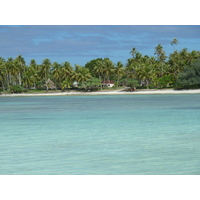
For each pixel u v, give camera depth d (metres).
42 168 22.89
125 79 173.75
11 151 28.38
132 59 198.38
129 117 57.06
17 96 174.62
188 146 29.61
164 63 193.50
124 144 31.09
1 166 23.42
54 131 40.59
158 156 25.80
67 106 89.88
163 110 70.81
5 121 53.16
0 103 110.00
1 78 172.00
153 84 166.00
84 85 172.12
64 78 176.62
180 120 50.91
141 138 34.47
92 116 60.12
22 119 56.25
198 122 47.88
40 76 184.00
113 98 135.00
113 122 49.59
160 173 21.41
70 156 26.19
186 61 174.12
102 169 22.45
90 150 28.41
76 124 47.72
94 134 37.69
